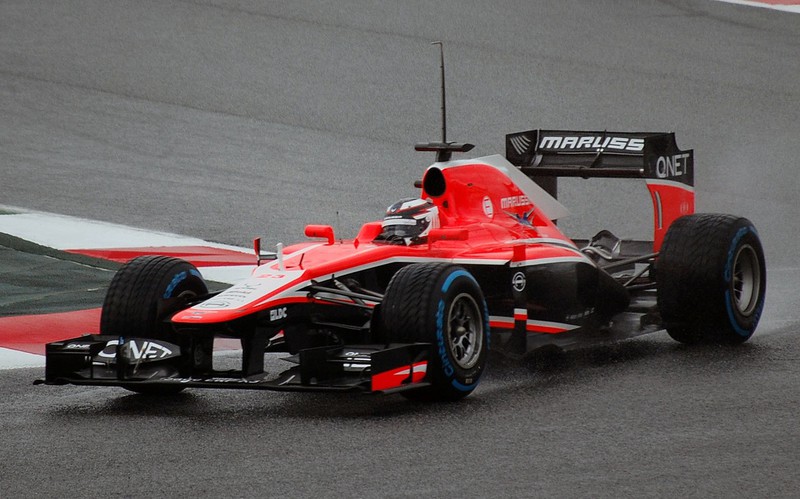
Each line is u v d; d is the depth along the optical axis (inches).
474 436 873.5
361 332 1091.3
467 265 1098.7
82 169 2442.2
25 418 984.9
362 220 2094.0
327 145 2620.6
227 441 882.8
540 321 1163.3
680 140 2640.3
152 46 3373.5
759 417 911.7
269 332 1020.5
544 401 987.3
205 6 3794.3
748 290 1227.2
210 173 2425.0
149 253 1815.9
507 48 3361.2
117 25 3582.7
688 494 729.6
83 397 1072.8
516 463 800.3
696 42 3467.0
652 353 1190.9
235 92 3006.9
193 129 2736.2
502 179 1230.3
